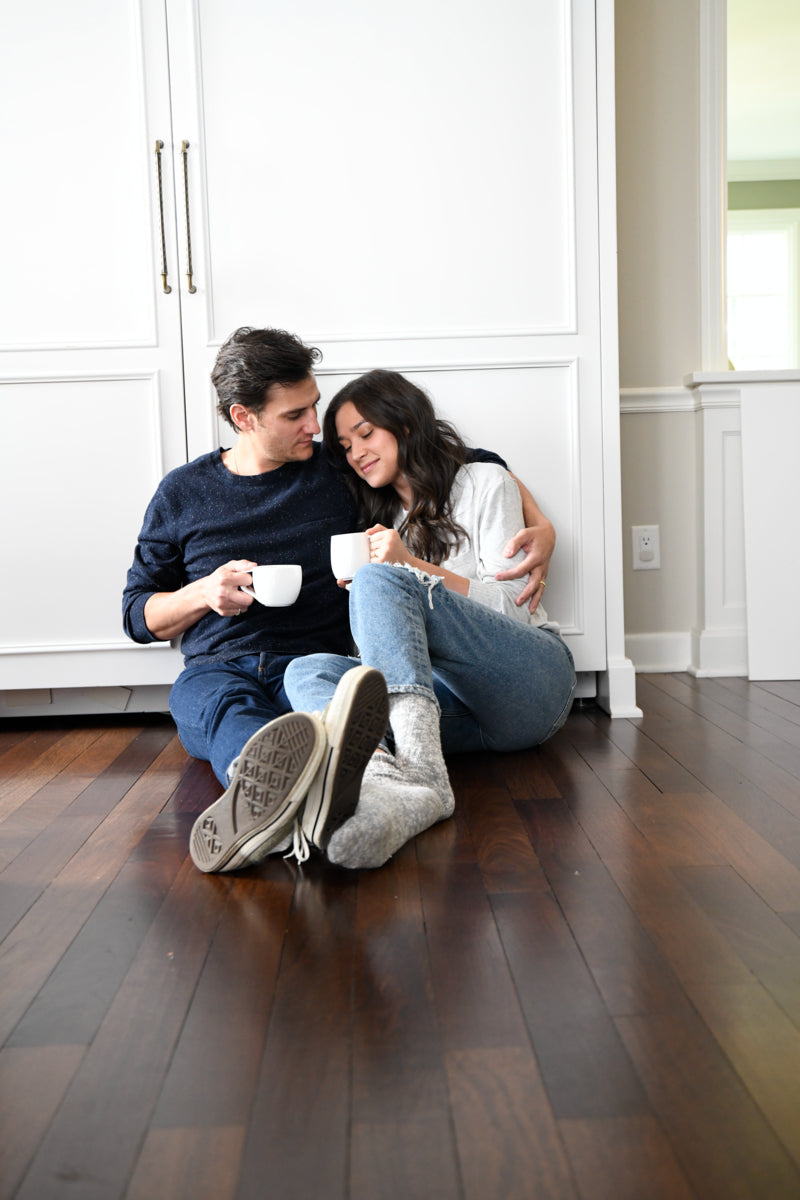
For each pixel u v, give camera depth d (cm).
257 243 224
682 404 280
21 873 136
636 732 210
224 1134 77
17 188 224
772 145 684
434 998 97
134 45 220
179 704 179
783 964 102
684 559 284
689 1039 88
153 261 224
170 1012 96
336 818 125
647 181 278
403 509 205
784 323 723
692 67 275
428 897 122
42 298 225
